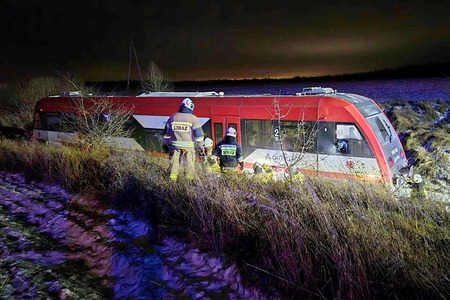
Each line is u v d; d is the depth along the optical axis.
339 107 8.57
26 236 5.25
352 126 8.44
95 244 4.87
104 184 6.96
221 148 7.02
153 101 12.03
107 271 4.21
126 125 12.43
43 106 14.91
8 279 3.93
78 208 6.25
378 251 3.44
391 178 8.27
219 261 4.08
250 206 4.86
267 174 7.84
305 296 3.31
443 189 9.43
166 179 6.44
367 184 6.11
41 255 4.61
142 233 5.04
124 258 4.39
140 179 6.47
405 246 3.44
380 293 3.15
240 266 3.91
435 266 3.16
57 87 23.72
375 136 8.34
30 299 3.54
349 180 5.86
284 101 9.46
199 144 6.82
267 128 9.62
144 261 4.29
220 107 10.45
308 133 8.93
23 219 6.00
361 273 3.23
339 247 3.44
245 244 4.26
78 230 5.37
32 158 9.14
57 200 6.74
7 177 8.77
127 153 8.45
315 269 3.52
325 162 8.77
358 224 3.92
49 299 3.55
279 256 3.70
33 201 6.81
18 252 4.69
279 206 4.42
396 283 3.16
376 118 8.95
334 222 4.00
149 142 12.06
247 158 10.12
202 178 6.08
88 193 6.85
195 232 4.70
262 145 9.79
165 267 4.11
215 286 3.68
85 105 13.19
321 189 5.11
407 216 4.31
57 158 8.48
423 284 3.03
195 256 4.25
